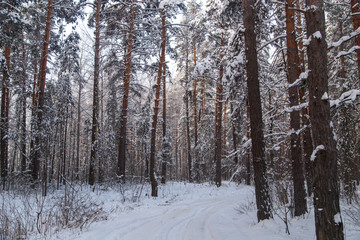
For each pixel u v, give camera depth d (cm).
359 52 998
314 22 528
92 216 872
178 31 1766
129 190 1562
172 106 4588
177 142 4759
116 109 2480
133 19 1722
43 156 1308
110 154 1842
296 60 898
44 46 1561
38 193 1299
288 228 692
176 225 793
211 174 2584
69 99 1953
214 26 2088
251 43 841
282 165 1030
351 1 1011
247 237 627
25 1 1659
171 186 2053
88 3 1714
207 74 1872
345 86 1234
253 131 807
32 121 1432
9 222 704
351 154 955
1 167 1588
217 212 1041
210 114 3269
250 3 863
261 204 767
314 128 514
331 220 474
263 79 1168
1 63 1509
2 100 1734
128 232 689
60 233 679
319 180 495
